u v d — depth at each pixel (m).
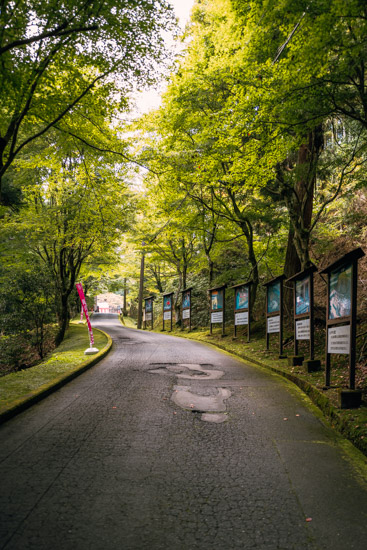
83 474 3.37
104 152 9.09
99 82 7.43
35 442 4.18
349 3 4.43
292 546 2.39
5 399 5.71
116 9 5.84
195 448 4.07
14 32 5.65
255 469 3.56
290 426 4.97
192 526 2.59
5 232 15.30
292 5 4.90
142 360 11.09
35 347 19.64
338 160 10.54
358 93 7.03
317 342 11.52
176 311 28.19
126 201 15.98
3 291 16.70
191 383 7.61
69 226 15.55
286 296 14.65
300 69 5.97
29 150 12.23
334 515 2.77
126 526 2.57
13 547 2.33
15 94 6.31
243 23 8.00
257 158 9.45
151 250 25.70
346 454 4.01
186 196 16.50
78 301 46.91
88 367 9.62
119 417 5.18
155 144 12.77
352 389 5.48
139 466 3.56
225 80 9.36
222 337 18.19
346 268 5.92
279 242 17.48
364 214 15.96
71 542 2.39
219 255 22.77
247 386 7.44
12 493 3.00
